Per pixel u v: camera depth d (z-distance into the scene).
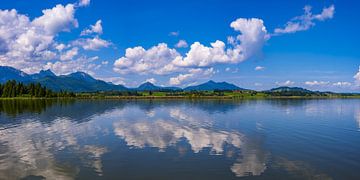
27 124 72.00
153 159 38.28
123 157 39.28
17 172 33.31
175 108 137.38
